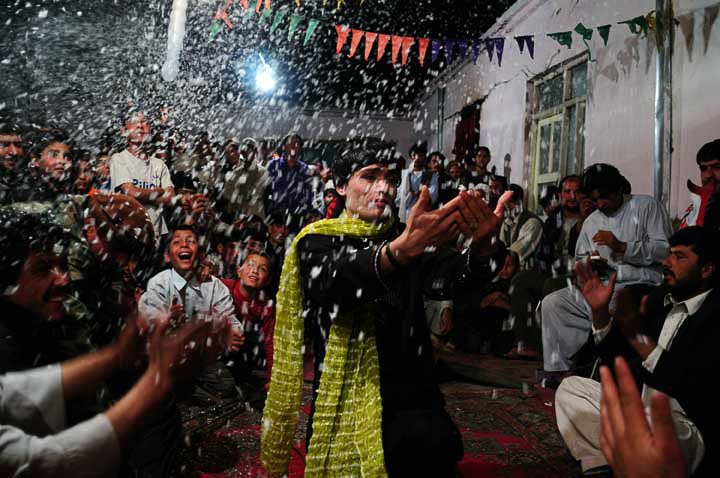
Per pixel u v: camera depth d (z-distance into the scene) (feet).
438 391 6.21
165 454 6.90
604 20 19.16
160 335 3.22
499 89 28.55
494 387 13.64
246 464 8.76
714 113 14.10
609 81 18.85
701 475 6.48
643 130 17.03
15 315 4.54
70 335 5.12
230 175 22.34
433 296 6.26
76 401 4.50
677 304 7.56
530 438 10.07
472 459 9.11
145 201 15.89
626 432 2.56
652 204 13.30
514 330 17.26
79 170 12.44
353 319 5.98
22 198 8.26
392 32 31.30
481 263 5.62
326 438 5.76
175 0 20.39
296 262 6.34
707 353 6.60
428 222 4.97
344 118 44.06
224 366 12.22
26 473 2.91
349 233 6.08
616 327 7.48
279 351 6.42
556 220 18.78
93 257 6.77
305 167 23.70
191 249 11.20
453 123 35.86
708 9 14.26
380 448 5.59
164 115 23.35
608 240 12.57
